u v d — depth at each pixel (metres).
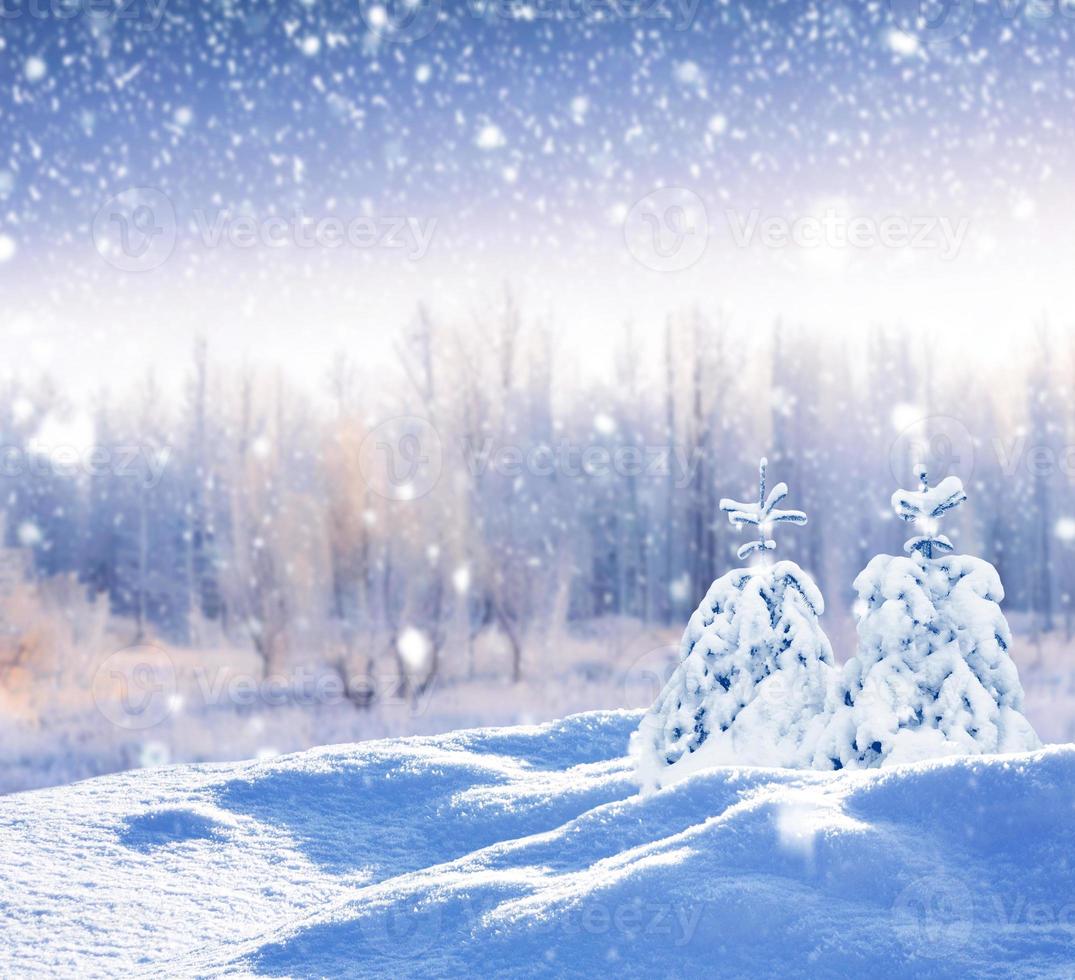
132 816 8.46
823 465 26.27
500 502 23.91
